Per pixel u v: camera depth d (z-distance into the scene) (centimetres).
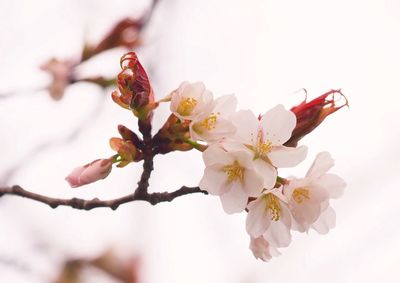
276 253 91
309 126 90
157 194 92
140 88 89
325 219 92
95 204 93
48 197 94
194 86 89
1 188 95
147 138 90
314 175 90
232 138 89
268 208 89
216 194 88
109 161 90
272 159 89
